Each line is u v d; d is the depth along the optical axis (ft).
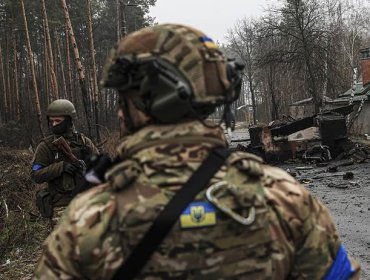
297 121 65.62
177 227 3.97
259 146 66.18
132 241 3.98
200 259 3.97
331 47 108.78
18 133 92.02
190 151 4.20
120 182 4.11
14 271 20.42
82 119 118.52
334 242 4.66
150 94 4.26
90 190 4.35
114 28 163.84
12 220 26.21
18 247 24.00
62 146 16.37
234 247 4.04
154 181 4.09
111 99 170.40
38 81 161.58
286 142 65.98
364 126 99.91
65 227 4.18
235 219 4.02
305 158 63.87
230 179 4.19
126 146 4.34
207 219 4.00
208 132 4.31
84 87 62.34
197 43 4.38
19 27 127.65
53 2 127.95
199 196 4.06
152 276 3.97
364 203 33.45
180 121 4.31
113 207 4.11
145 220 3.99
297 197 4.45
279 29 104.06
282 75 148.56
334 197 37.01
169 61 4.25
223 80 4.41
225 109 4.61
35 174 16.37
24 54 162.50
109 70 4.52
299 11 101.45
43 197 16.39
